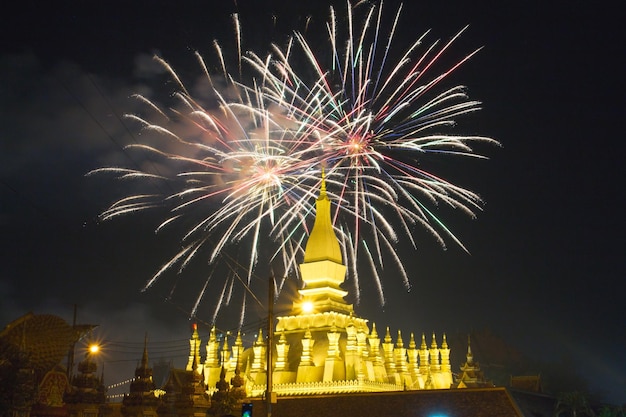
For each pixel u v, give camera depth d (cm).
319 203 8794
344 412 6869
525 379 9688
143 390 6400
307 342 7756
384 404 6788
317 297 8425
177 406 6438
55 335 5612
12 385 4731
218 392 6756
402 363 8356
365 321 8588
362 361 7606
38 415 5934
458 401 6531
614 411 8575
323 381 7419
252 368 7969
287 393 7506
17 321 5388
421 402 6650
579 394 7544
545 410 6950
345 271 8731
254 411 7362
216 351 8475
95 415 6109
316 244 8569
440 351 8856
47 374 6381
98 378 6362
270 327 5072
